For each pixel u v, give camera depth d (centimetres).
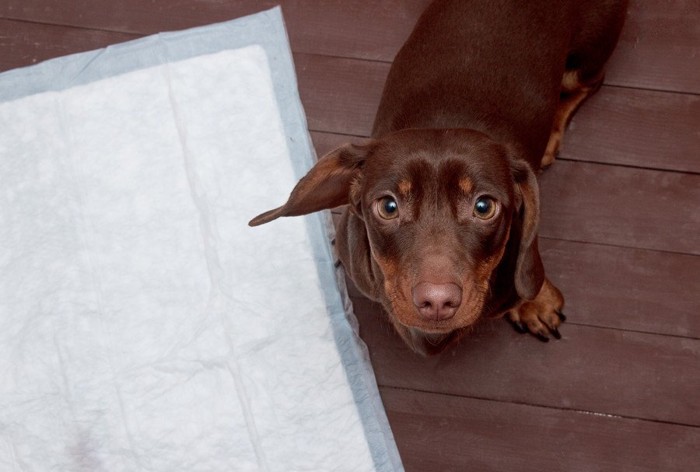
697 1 104
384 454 96
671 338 99
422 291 77
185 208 101
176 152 102
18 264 100
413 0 105
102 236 100
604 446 98
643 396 98
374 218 80
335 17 105
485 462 97
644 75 104
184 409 97
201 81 104
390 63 104
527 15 89
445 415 98
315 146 103
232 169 102
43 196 101
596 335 99
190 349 98
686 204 101
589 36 94
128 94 103
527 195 81
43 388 98
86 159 102
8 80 103
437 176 79
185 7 105
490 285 86
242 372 98
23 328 99
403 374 99
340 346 98
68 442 97
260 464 96
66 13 105
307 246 100
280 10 104
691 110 103
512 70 88
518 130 88
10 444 97
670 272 100
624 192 101
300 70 104
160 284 100
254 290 99
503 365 99
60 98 103
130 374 98
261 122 103
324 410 97
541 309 98
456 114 87
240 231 100
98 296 99
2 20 104
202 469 96
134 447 96
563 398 98
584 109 103
